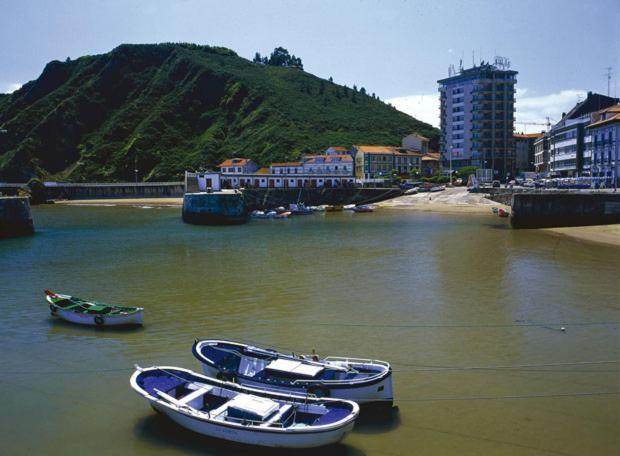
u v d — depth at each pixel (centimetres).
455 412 2084
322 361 2258
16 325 3184
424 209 11781
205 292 3962
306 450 1798
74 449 1855
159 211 12750
